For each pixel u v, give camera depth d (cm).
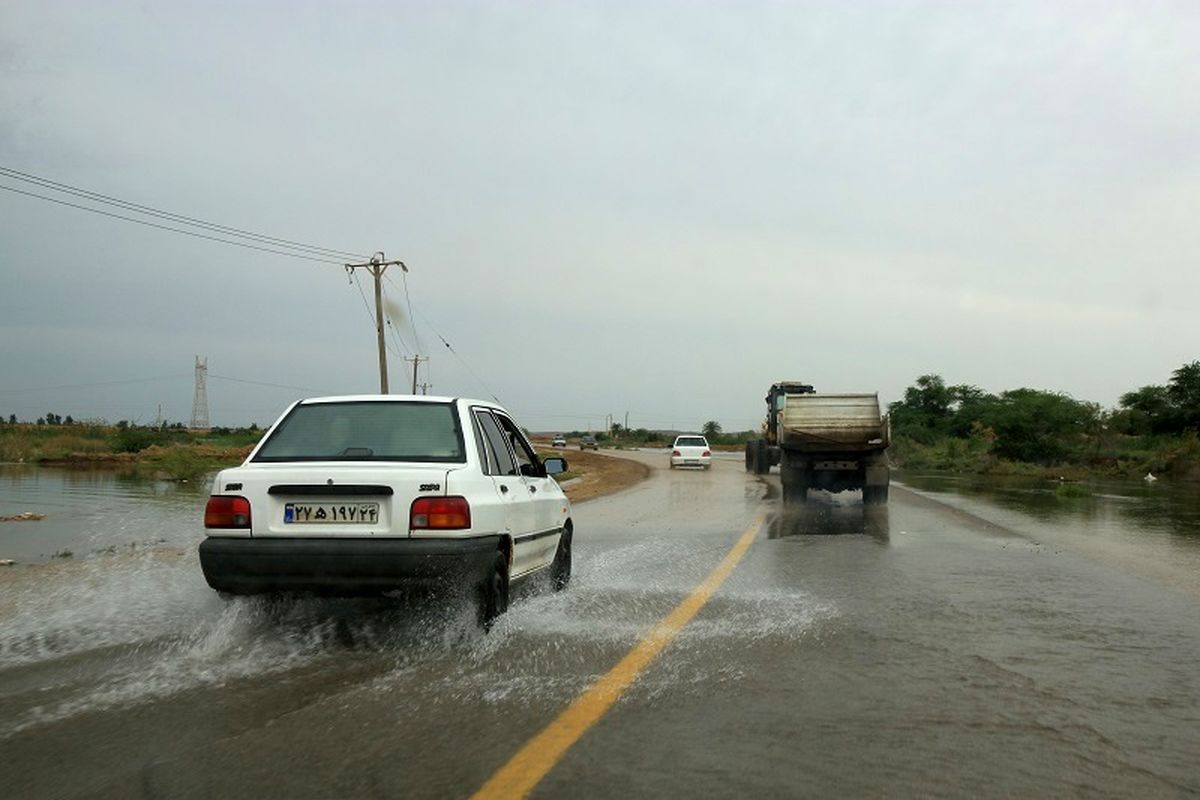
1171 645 666
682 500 2262
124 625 705
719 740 454
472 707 504
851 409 1998
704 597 851
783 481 2041
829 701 520
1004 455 4400
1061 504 2105
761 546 1268
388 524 621
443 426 695
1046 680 568
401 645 643
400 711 496
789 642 666
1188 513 1858
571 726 472
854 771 414
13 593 843
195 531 1591
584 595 860
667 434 14388
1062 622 745
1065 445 4359
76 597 823
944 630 711
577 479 3603
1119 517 1759
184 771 411
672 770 414
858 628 716
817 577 980
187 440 6775
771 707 508
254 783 397
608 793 387
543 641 662
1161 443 4072
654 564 1083
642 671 581
